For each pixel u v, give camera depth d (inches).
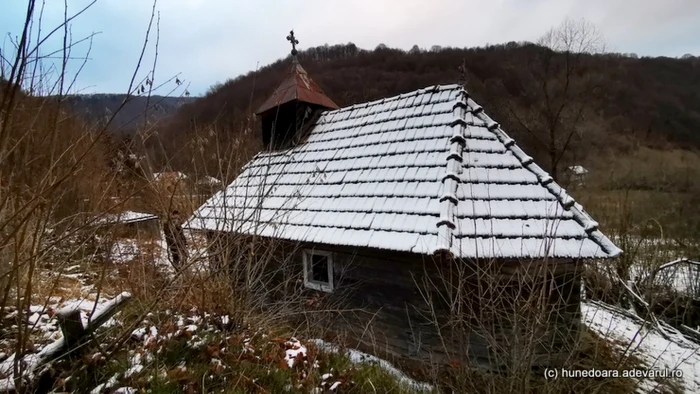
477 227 209.6
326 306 264.7
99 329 134.4
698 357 257.0
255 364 141.3
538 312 147.2
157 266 195.8
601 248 205.8
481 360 214.1
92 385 106.8
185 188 220.4
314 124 394.9
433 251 192.7
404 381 184.7
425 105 305.7
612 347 250.7
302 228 272.2
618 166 827.4
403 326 233.9
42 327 130.6
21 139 82.6
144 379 113.6
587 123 891.4
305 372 151.2
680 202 621.9
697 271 415.8
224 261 182.2
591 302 360.5
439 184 232.2
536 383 182.5
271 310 220.2
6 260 101.9
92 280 189.2
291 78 414.9
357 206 260.8
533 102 842.2
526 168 246.7
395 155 281.3
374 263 247.8
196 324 157.6
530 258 198.7
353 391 151.9
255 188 334.3
